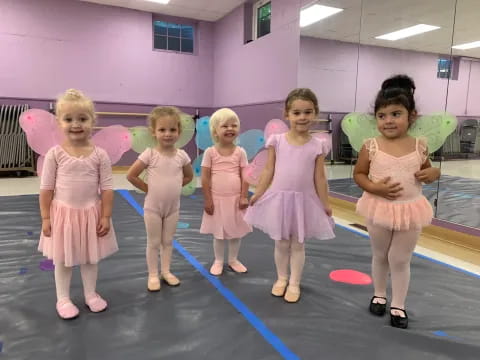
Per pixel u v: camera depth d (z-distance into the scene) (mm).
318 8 4457
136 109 6809
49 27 6008
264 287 2041
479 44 3053
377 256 1744
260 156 2176
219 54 7062
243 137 2434
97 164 1699
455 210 3154
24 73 5941
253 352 1447
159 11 6621
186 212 3588
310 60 4613
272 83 5352
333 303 1878
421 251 2738
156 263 2012
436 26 3328
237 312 1760
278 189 1863
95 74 6414
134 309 1768
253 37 6070
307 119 1827
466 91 3189
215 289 2002
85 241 1656
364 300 1924
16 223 3053
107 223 1718
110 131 1951
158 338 1531
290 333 1591
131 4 6309
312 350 1472
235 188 2143
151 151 1944
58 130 1874
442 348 1501
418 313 1808
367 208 1682
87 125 1654
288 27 4926
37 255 2398
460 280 2186
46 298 1850
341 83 4348
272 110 5309
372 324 1685
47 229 1634
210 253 2541
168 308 1784
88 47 6305
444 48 3287
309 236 1882
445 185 3273
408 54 3590
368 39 4043
